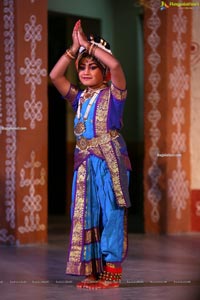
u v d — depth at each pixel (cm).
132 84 1441
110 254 698
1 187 1002
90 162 700
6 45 991
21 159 993
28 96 995
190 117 1126
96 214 702
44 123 1012
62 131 1459
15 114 989
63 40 1405
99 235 706
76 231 699
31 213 1009
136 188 1462
